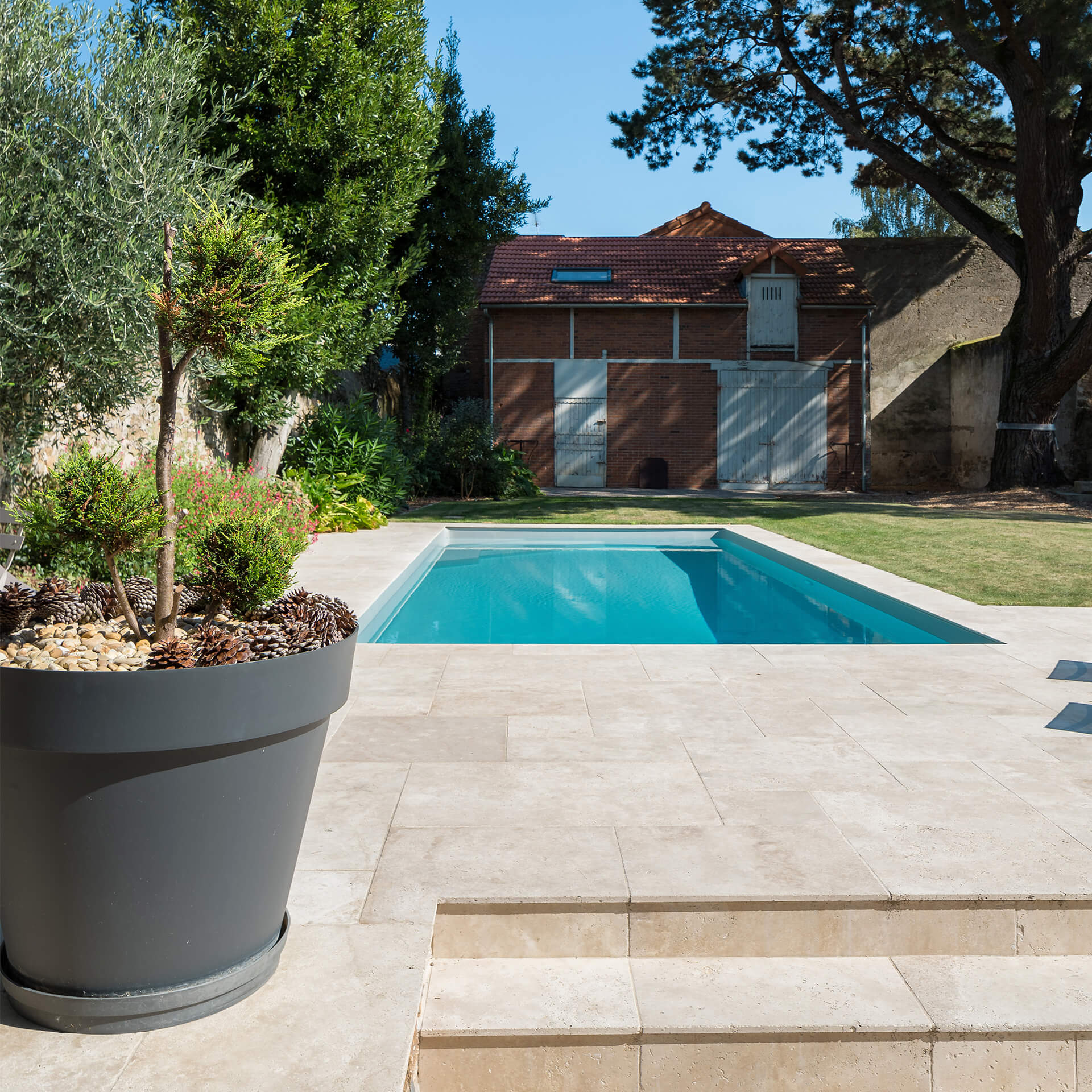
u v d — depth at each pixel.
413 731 3.59
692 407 18.67
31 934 1.78
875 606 6.84
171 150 5.55
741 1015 2.03
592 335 18.61
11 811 1.72
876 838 2.59
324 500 10.80
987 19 12.47
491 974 2.19
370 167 9.48
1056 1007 2.06
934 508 13.70
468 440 15.92
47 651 1.86
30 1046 1.75
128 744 1.64
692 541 11.38
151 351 5.34
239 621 2.22
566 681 4.38
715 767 3.19
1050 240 14.39
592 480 18.83
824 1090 2.00
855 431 18.69
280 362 9.00
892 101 15.88
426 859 2.46
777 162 16.88
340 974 1.96
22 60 4.77
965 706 3.95
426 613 7.35
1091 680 4.39
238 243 1.99
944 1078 2.00
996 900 2.24
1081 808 2.81
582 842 2.56
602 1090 2.00
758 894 2.24
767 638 6.43
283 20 8.52
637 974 2.19
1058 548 8.92
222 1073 1.67
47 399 5.35
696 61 15.36
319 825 2.68
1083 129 14.52
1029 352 15.21
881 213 27.67
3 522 2.41
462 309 16.28
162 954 1.78
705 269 19.52
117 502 1.95
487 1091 2.00
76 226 4.96
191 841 1.74
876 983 2.16
